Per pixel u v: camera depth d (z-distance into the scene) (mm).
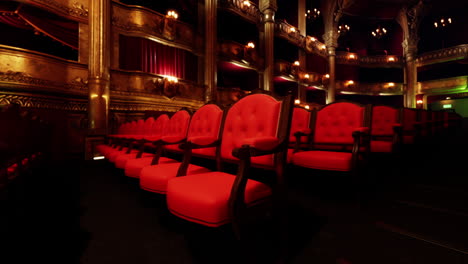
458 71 17172
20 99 5410
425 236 1444
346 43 18812
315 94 17875
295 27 14406
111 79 6719
